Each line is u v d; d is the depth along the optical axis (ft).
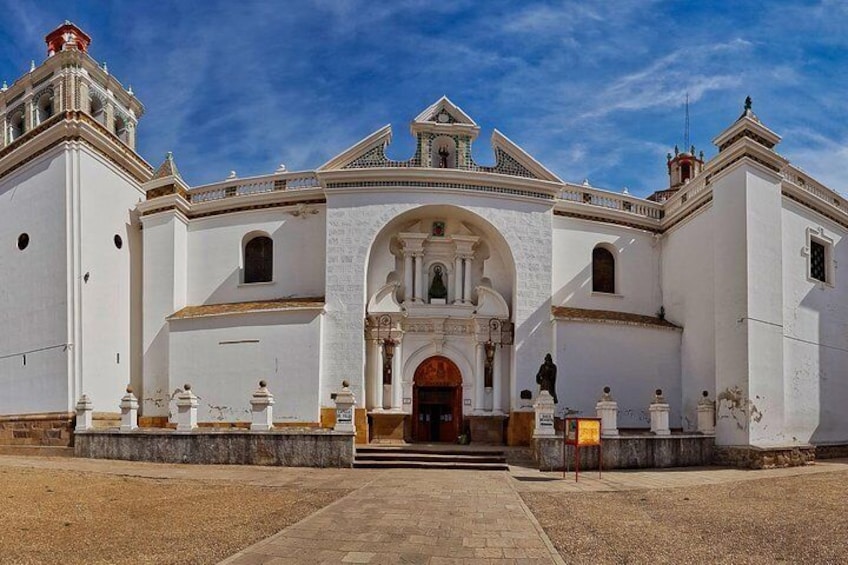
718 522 37.55
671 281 91.81
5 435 83.56
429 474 59.98
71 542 31.55
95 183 86.69
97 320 84.64
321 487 50.72
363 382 80.43
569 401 81.56
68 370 79.97
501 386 84.23
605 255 93.71
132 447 69.87
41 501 43.01
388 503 43.19
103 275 86.43
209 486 51.19
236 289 89.45
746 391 70.74
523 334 83.25
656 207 96.17
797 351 79.82
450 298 88.22
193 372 83.35
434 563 28.07
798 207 83.82
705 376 82.33
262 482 53.57
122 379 87.86
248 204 90.68
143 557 28.68
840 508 41.75
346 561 28.07
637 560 29.12
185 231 92.17
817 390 81.92
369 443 79.92
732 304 74.33
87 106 90.43
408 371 85.15
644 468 66.74
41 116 93.66
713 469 67.21
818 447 79.82
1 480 53.16
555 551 30.48
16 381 86.17
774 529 35.35
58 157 85.51
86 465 65.26
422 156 87.20
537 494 48.62
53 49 96.02
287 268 88.17
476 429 82.79
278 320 81.66
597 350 83.87
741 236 73.92
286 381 80.18
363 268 83.05
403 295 86.99
